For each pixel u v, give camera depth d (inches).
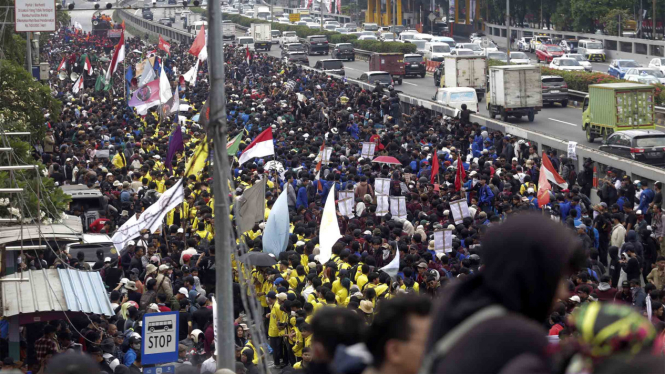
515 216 102.8
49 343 634.8
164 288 815.7
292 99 2188.7
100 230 1113.4
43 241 912.3
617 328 92.4
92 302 665.6
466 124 1895.9
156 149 1576.0
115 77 2819.9
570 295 737.0
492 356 92.8
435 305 104.9
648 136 1496.1
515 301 97.5
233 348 435.8
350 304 690.2
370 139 1609.3
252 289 499.2
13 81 1349.7
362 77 2822.3
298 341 693.9
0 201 890.7
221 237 432.1
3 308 635.5
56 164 1434.5
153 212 913.5
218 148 434.3
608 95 1748.3
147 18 7111.2
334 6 7372.1
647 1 3905.0
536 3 4547.2
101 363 634.2
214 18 426.0
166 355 613.6
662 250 1037.8
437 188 1210.0
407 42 4040.4
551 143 1626.5
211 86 433.1
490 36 4980.3
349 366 160.6
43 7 1375.5
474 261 833.5
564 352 94.8
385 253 882.1
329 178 1279.5
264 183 973.8
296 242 976.9
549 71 2647.6
